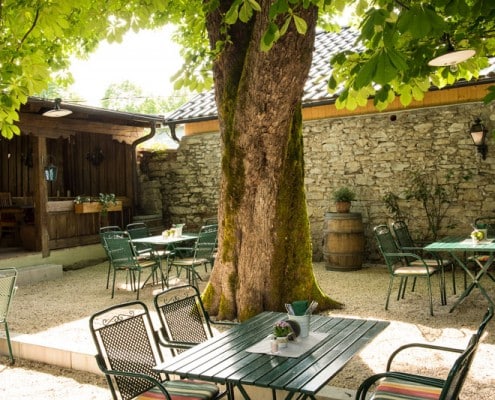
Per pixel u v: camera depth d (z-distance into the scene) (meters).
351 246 8.45
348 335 3.16
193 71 4.66
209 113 10.62
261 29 4.43
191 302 3.83
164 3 3.90
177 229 8.14
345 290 6.98
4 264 8.66
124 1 4.32
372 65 2.12
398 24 1.98
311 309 3.14
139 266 7.07
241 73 5.36
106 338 3.11
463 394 3.46
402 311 5.70
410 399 2.64
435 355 4.24
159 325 5.41
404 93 3.75
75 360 4.46
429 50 3.39
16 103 3.88
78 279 8.73
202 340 3.79
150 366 3.32
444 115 8.38
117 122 11.02
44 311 6.41
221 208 5.59
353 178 9.21
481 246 5.45
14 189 11.73
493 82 7.77
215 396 2.98
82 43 8.11
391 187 8.86
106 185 11.92
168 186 11.41
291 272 5.56
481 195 8.12
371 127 9.02
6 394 3.98
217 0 3.92
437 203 8.47
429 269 5.90
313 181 9.61
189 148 11.12
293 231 5.57
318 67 10.22
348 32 11.62
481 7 2.20
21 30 3.92
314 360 2.70
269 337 3.13
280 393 3.51
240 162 5.29
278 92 4.71
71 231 10.11
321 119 9.50
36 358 4.71
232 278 5.51
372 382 2.68
